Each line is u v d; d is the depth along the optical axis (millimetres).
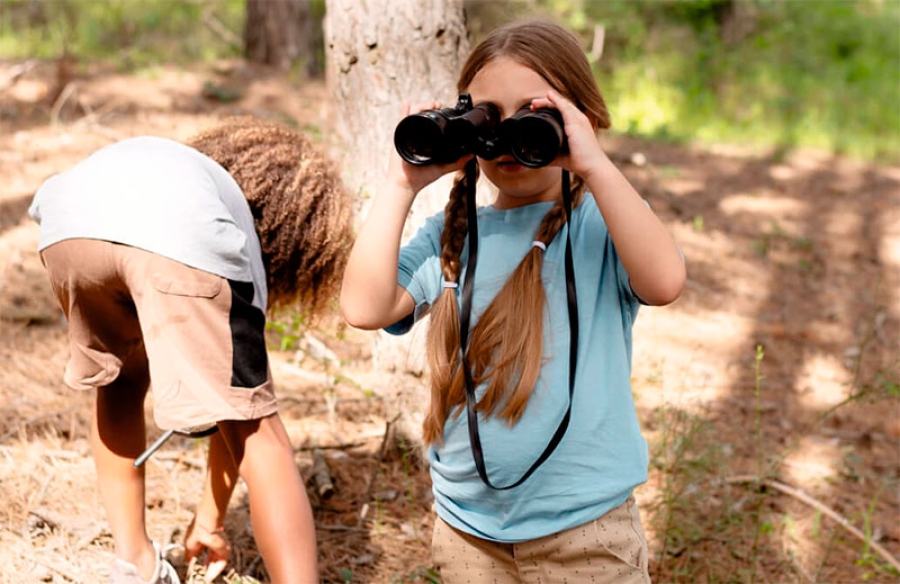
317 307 2518
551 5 11445
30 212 2234
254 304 2125
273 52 9430
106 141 6344
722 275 6340
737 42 12820
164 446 3557
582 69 2002
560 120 1862
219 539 2732
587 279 2031
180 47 10008
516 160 1827
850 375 5164
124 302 2176
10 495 3109
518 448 1999
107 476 2516
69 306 2184
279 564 2006
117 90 7453
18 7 10266
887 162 9484
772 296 6117
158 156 2104
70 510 3080
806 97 11414
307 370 4301
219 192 2121
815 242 7066
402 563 3117
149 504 3186
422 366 3518
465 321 2018
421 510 3402
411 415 3584
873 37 13266
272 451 2066
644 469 2070
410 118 1839
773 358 5270
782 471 4164
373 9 3514
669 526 3342
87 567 2820
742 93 11367
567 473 2002
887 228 7480
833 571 3502
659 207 7410
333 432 3805
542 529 2033
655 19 12828
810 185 8461
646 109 10477
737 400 4742
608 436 2004
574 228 2059
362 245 1977
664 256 1900
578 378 1987
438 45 3549
